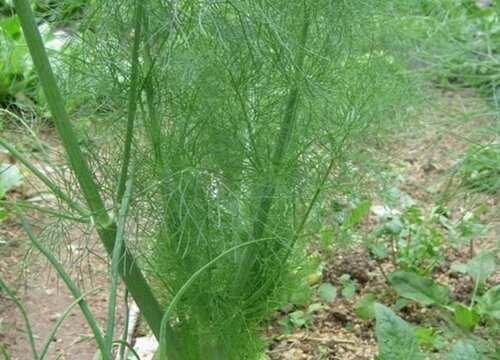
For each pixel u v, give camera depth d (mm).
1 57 1350
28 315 1055
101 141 780
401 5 961
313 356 991
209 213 742
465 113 1170
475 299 1010
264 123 757
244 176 771
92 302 1087
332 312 1077
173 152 743
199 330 818
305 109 770
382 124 917
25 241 947
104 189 763
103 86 745
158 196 752
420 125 1168
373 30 854
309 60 761
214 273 790
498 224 1238
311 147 825
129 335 1018
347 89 830
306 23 727
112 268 653
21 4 651
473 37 1427
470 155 1045
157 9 667
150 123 736
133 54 679
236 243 774
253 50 691
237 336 823
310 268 897
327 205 875
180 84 709
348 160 855
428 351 943
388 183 1078
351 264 1179
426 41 1211
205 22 668
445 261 1194
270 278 810
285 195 774
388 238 1222
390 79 916
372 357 988
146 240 812
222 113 748
